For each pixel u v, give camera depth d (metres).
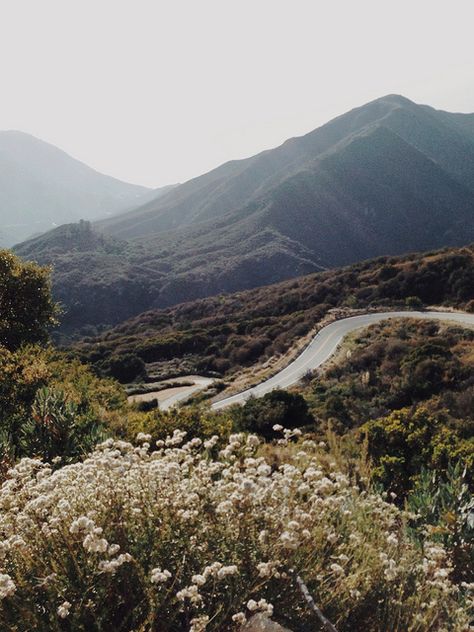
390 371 30.45
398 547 3.25
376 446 7.53
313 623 2.38
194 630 1.98
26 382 8.85
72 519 2.44
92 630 2.11
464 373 25.70
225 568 2.12
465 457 6.53
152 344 58.44
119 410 9.88
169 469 2.78
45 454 5.45
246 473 3.05
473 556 3.66
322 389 30.45
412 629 2.50
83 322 165.62
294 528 2.49
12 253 18.59
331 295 60.06
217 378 47.47
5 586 1.96
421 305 50.06
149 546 2.42
